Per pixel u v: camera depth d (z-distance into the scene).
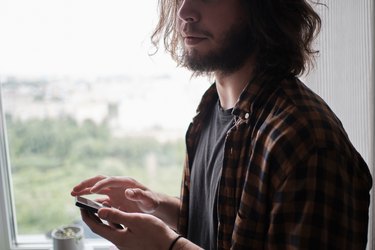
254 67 0.71
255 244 0.62
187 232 0.89
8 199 1.24
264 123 0.63
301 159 0.57
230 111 0.77
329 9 0.92
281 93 0.65
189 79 1.10
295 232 0.56
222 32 0.69
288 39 0.69
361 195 0.62
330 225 0.56
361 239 0.62
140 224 0.67
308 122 0.59
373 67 0.87
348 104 0.93
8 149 1.24
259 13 0.68
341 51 0.92
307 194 0.56
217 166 0.75
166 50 0.95
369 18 0.89
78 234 1.07
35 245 1.27
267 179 0.59
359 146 0.93
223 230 0.69
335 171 0.57
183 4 0.70
